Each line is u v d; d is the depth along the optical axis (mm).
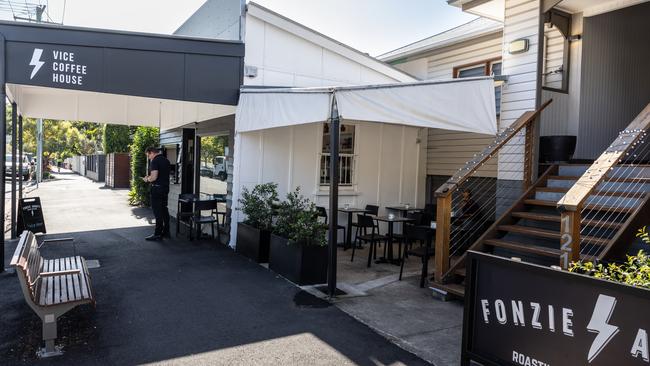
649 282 2840
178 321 4902
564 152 6898
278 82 8711
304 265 6336
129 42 7516
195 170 11750
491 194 9703
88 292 4344
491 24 9969
